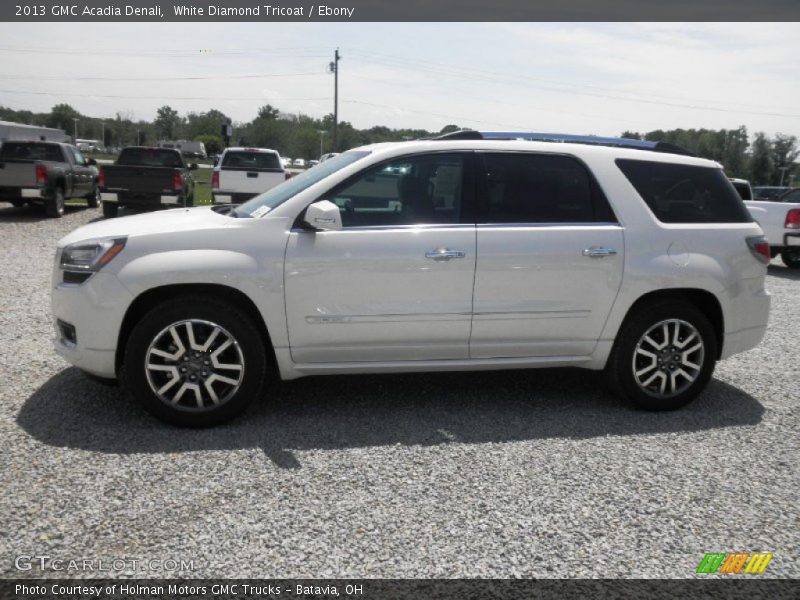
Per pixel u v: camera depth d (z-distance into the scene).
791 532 3.18
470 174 4.47
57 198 16.05
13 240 12.02
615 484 3.59
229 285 4.09
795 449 4.16
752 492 3.56
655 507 3.36
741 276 4.77
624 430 4.38
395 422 4.38
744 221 4.90
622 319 4.60
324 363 4.36
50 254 10.64
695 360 4.76
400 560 2.83
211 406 4.16
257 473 3.56
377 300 4.26
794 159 89.62
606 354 4.67
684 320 4.66
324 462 3.73
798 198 14.13
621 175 4.67
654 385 4.78
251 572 2.71
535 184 4.55
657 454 4.01
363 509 3.23
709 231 4.73
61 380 4.88
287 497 3.31
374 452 3.89
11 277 8.65
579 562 2.87
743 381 5.57
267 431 4.15
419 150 4.43
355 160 4.45
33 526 2.96
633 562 2.89
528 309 4.45
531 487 3.52
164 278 4.02
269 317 4.16
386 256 4.23
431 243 4.29
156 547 2.85
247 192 16.41
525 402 4.86
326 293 4.20
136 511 3.12
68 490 3.29
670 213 4.71
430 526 3.10
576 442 4.14
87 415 4.26
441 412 4.60
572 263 4.45
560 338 4.56
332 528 3.05
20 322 6.46
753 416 4.73
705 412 4.78
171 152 18.03
